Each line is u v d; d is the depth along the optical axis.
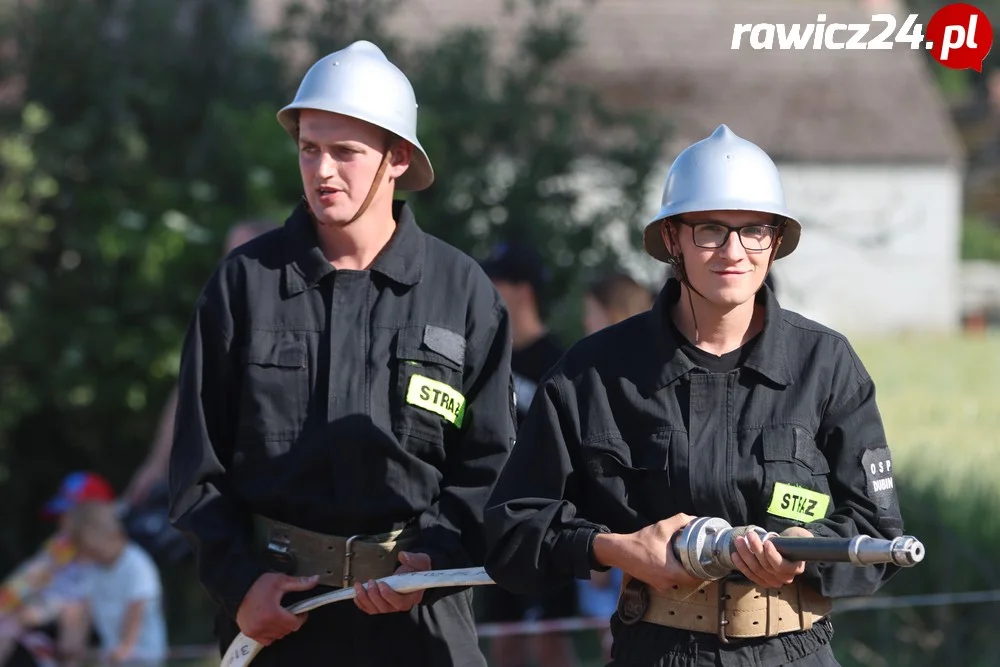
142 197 29.94
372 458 11.57
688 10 78.81
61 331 28.89
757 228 9.93
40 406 28.89
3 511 29.89
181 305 28.94
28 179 28.72
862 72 87.06
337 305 11.80
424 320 11.84
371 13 31.56
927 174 83.19
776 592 10.18
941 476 20.73
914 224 79.38
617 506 10.20
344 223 11.70
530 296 19.66
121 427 29.44
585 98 31.47
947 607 19.61
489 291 12.15
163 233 28.66
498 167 30.47
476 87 31.12
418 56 31.73
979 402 24.56
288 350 11.67
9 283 28.95
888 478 10.33
